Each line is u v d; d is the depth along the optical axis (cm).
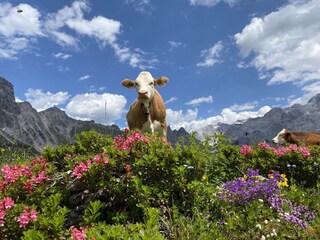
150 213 124
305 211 162
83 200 151
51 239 111
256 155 235
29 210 120
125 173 156
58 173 167
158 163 159
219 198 157
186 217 146
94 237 103
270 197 162
